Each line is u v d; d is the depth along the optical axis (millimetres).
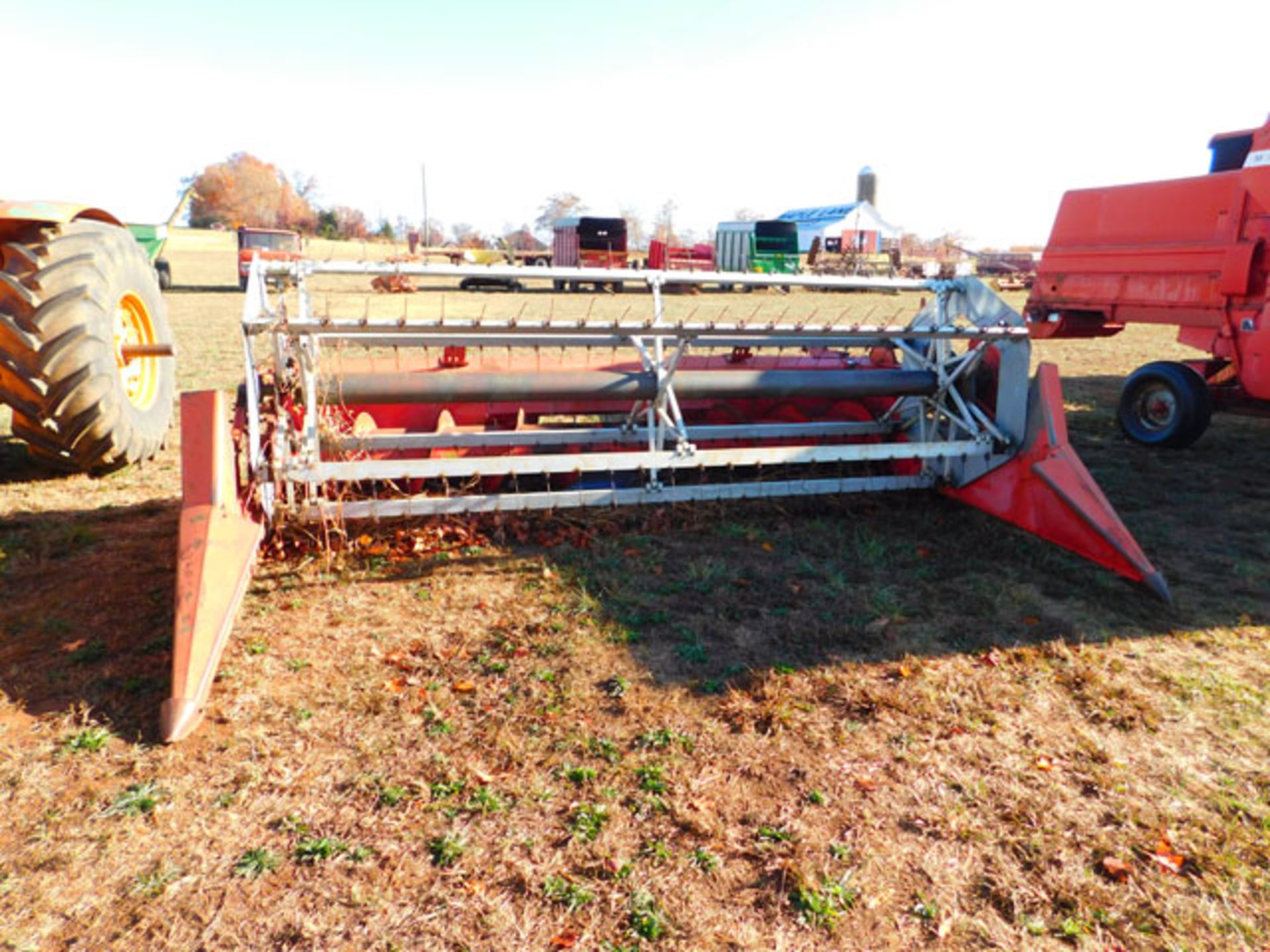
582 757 2869
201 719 2990
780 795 2703
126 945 2088
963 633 3811
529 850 2445
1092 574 4465
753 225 31219
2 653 3418
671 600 4078
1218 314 7453
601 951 2109
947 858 2451
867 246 47656
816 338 5559
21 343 4992
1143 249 8172
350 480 4250
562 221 32938
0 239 5195
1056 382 4613
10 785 2633
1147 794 2732
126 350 5836
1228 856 2441
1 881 2268
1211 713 3209
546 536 4812
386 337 4453
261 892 2266
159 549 4555
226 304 22047
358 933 2145
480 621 3830
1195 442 7855
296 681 3291
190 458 3418
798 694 3273
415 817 2561
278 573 4273
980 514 5359
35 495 5480
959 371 5152
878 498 5633
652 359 5137
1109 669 3510
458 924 2182
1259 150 7000
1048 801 2695
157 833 2461
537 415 5770
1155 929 2211
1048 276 9430
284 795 2639
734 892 2311
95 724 2943
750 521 5188
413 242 36969
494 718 3070
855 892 2311
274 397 4277
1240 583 4469
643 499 4578
